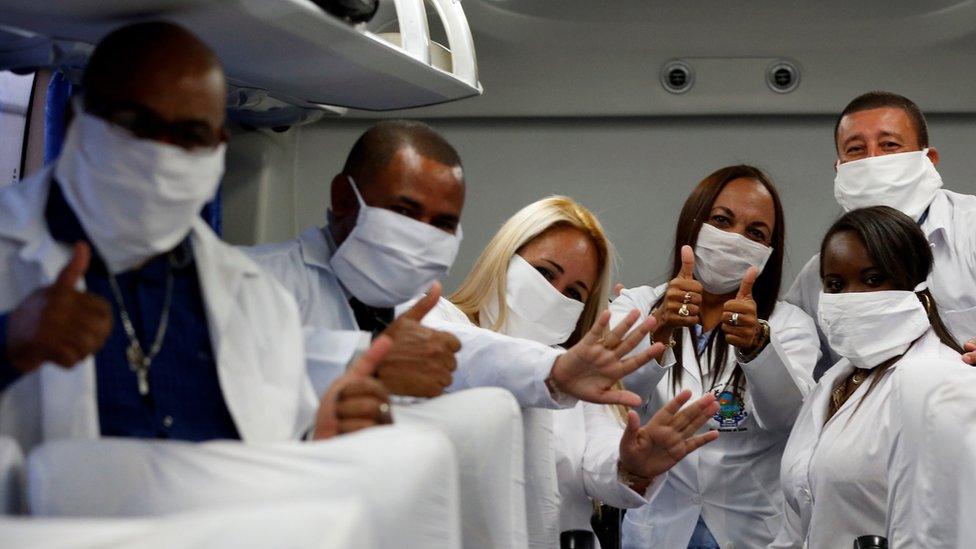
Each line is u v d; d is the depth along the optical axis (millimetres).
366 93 2807
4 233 1697
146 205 1674
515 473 2133
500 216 4695
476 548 2057
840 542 2875
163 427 1794
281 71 2527
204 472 1482
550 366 2520
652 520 3559
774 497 3498
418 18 2682
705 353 3627
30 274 1704
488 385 2566
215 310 1859
